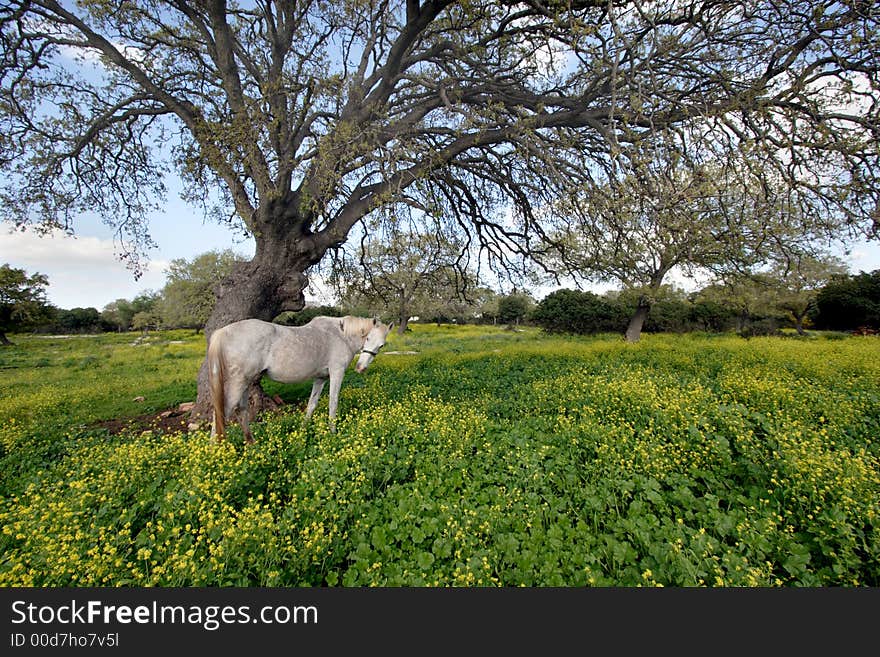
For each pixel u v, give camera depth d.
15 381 14.65
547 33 6.55
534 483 3.83
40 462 5.20
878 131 5.42
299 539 2.92
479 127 6.56
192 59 8.10
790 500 3.58
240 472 4.00
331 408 5.97
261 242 7.52
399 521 3.22
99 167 8.73
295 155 7.30
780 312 31.50
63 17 6.76
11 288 37.47
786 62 5.74
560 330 32.78
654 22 5.62
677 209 5.23
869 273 31.89
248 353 5.25
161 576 2.55
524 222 10.23
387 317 36.72
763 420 5.05
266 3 7.06
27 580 2.45
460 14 6.98
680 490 3.64
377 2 7.58
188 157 6.37
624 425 5.10
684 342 20.25
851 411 5.80
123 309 64.31
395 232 6.68
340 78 6.18
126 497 3.74
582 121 7.30
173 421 7.65
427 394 8.02
